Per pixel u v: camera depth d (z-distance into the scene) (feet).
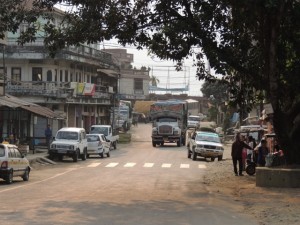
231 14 61.72
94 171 96.27
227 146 184.44
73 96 186.09
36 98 171.42
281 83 65.51
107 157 138.82
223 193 59.36
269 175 64.54
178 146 183.32
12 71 177.27
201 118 361.30
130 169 101.96
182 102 184.85
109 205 47.29
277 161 68.80
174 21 59.72
